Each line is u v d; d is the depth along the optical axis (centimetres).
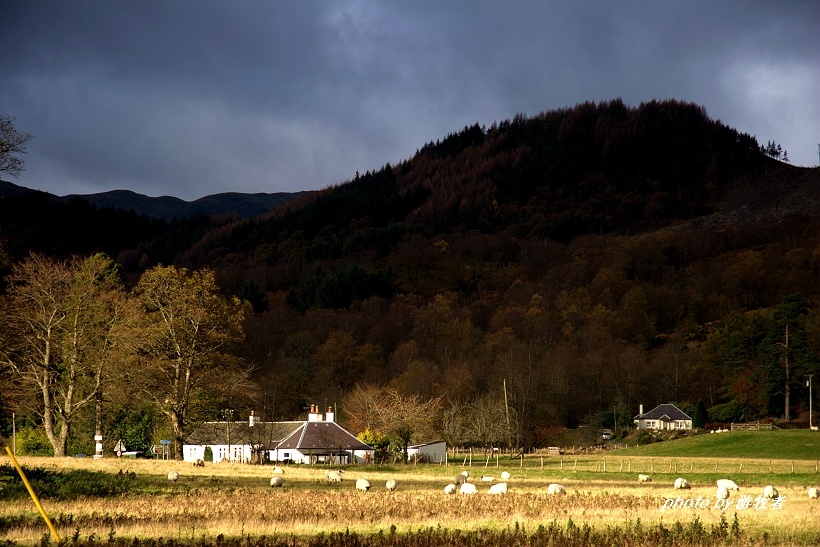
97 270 7650
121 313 7419
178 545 2770
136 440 9800
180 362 7481
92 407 8294
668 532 2967
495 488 4753
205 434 9881
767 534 2947
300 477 6041
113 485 4531
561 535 2948
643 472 7731
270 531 3117
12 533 2956
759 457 10081
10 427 10406
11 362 6900
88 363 7300
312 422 10244
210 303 7800
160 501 4047
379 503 4056
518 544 2816
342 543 2792
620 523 3325
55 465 5728
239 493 4556
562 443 13862
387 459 10288
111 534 2911
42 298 7125
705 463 9238
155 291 7638
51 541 2831
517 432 11550
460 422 11469
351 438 10169
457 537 2895
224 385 7844
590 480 6644
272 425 9781
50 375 7206
